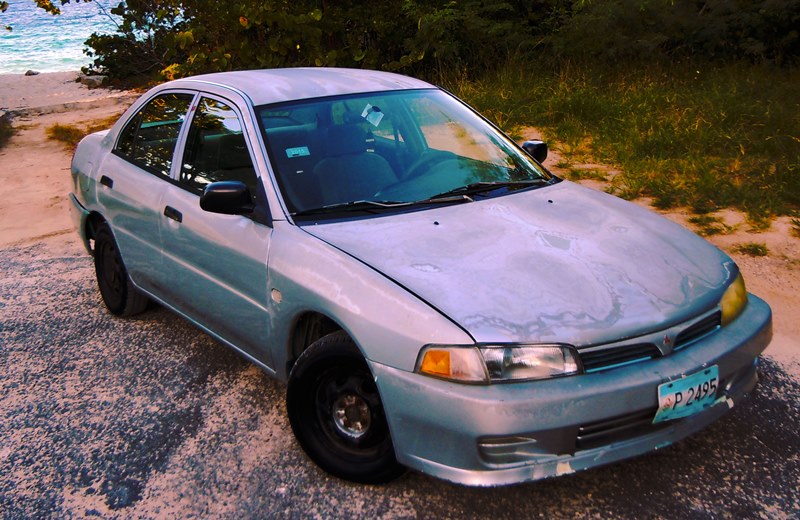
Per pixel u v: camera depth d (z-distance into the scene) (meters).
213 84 3.72
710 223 5.33
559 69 10.49
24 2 64.62
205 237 3.30
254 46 10.00
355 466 2.69
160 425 3.26
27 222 6.94
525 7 11.67
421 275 2.53
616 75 10.02
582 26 10.48
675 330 2.43
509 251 2.67
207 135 3.55
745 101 8.30
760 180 6.08
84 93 15.38
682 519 2.48
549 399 2.22
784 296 4.21
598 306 2.41
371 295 2.50
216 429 3.20
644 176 6.37
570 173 6.77
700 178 6.18
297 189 3.06
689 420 2.49
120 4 14.86
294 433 2.85
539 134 8.22
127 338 4.20
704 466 2.77
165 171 3.79
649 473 2.74
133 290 4.28
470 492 2.67
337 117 3.40
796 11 10.27
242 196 3.02
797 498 2.57
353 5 10.77
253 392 3.51
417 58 10.53
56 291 5.02
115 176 4.15
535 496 2.63
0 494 2.83
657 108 8.36
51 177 8.70
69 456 3.06
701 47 10.91
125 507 2.71
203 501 2.72
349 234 2.82
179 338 4.16
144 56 16.08
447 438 2.29
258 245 3.00
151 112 4.13
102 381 3.70
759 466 2.76
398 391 2.37
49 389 3.65
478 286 2.46
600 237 2.85
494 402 2.21
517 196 3.23
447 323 2.32
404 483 2.74
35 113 13.08
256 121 3.28
